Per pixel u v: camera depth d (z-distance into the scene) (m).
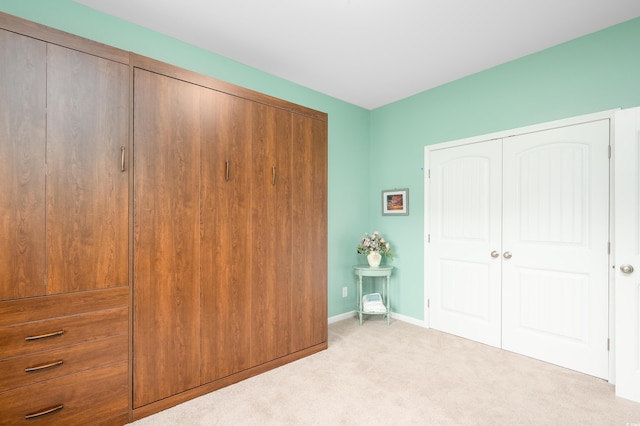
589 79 2.38
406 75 3.11
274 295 2.47
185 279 2.00
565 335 2.49
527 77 2.71
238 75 2.84
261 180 2.39
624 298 2.06
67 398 1.59
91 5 2.06
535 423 1.79
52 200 1.57
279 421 1.80
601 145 2.32
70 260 1.61
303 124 2.69
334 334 3.24
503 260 2.85
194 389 2.03
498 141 2.89
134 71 1.82
